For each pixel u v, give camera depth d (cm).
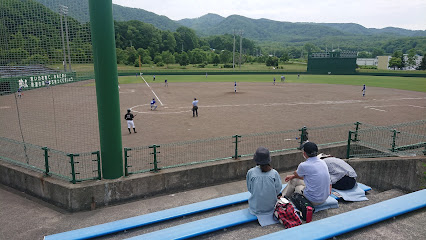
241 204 602
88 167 986
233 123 1881
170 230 443
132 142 1426
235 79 6700
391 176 807
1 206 711
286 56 17675
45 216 664
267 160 473
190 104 2781
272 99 3183
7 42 809
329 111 2381
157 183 789
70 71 809
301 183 523
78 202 697
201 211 564
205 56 17075
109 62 677
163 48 17875
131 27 16138
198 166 855
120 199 743
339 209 520
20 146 1259
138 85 5056
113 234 496
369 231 411
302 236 376
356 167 880
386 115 2178
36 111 2125
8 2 773
